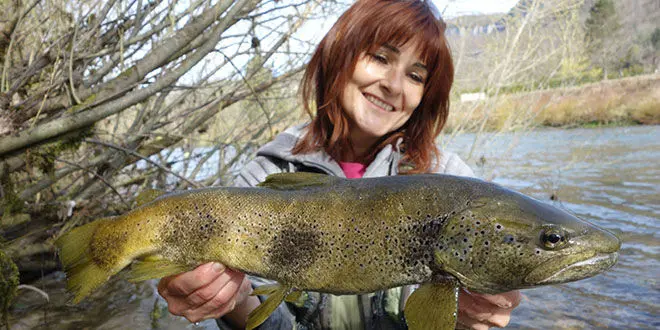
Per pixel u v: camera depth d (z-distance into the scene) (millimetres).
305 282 655
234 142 2279
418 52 839
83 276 693
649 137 5574
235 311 784
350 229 643
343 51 851
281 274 661
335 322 840
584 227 592
